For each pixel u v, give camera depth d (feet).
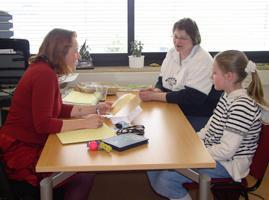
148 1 10.21
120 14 10.28
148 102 7.41
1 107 7.54
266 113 5.56
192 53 7.93
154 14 10.32
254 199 7.52
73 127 5.23
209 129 6.25
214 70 5.98
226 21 10.44
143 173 8.88
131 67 10.11
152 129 5.47
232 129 5.35
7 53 7.97
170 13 10.32
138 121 5.93
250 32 10.58
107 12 10.22
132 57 10.02
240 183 5.63
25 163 5.16
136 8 10.25
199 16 10.36
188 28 7.80
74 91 7.66
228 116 5.61
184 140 4.94
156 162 4.16
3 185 4.75
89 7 10.12
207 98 7.87
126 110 6.62
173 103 7.38
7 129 5.43
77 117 6.16
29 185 5.09
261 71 10.00
